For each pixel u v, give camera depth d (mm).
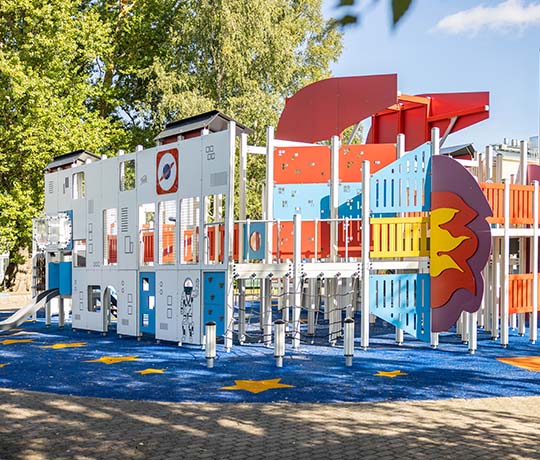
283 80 32562
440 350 13961
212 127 14727
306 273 13664
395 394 9102
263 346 14531
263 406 8281
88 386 9750
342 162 14969
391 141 22234
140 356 13047
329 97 19500
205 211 14094
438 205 13766
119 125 32906
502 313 14648
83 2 33781
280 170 15031
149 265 15945
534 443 6465
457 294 13633
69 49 28172
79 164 19672
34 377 10578
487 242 13156
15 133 26875
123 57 33750
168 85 30875
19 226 28047
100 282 17609
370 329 18766
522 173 16297
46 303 19750
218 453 6133
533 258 15336
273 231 14867
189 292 14461
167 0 33938
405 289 13945
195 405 8344
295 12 33438
